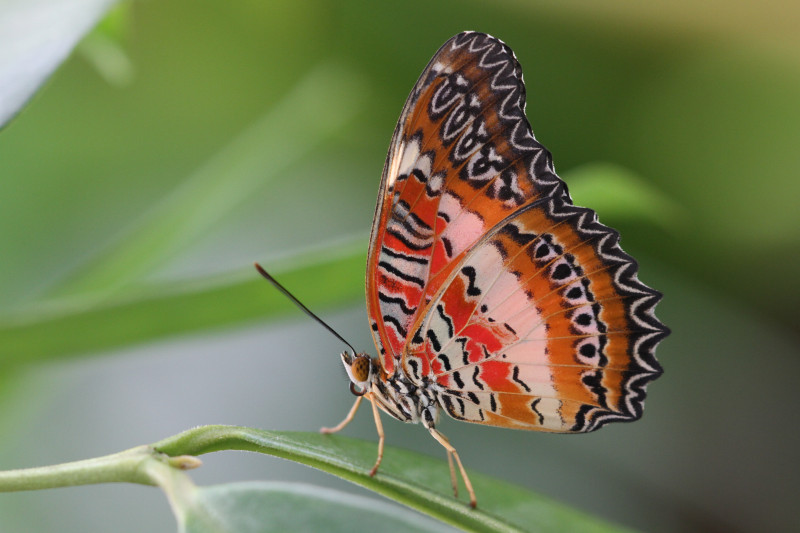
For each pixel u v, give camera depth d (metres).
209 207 0.61
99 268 0.60
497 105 0.57
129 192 0.64
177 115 0.64
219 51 0.65
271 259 0.58
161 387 0.62
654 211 0.60
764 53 0.64
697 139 0.65
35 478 0.54
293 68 0.65
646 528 0.62
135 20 0.64
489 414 0.59
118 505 0.61
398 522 0.54
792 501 0.63
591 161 0.66
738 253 0.65
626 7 0.64
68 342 0.57
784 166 0.65
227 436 0.54
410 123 0.56
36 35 0.54
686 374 0.64
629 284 0.57
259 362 0.63
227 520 0.54
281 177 0.65
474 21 0.65
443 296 0.58
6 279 0.62
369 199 0.65
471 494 0.56
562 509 0.57
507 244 0.57
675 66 0.65
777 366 0.64
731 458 0.63
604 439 0.63
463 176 0.57
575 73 0.65
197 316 0.58
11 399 0.61
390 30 0.64
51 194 0.63
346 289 0.58
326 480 0.62
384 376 0.58
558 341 0.58
